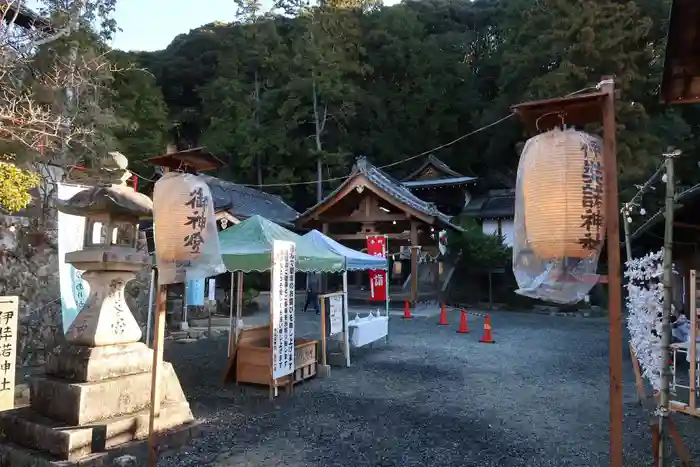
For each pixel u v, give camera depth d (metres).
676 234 12.11
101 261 5.48
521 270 3.49
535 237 3.30
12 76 11.34
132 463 4.83
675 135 24.78
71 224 8.00
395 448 5.48
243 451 5.36
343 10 36.62
